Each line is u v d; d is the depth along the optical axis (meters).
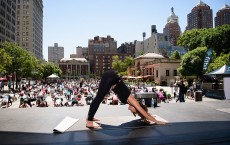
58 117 4.85
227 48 47.16
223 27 47.41
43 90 28.70
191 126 3.87
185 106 6.38
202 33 51.78
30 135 3.41
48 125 4.10
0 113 5.41
